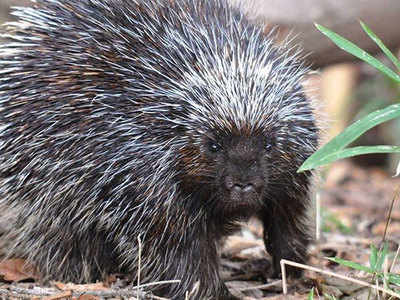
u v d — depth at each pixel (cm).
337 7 1335
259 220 855
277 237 820
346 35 1367
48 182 785
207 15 790
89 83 763
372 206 1508
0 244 902
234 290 800
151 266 750
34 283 834
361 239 1090
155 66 744
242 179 687
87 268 827
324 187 1661
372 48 1402
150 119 727
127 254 762
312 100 793
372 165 2172
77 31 800
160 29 770
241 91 710
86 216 779
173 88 730
